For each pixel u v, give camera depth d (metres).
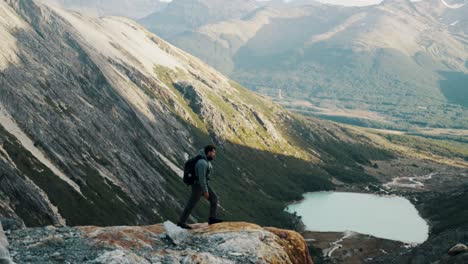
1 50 144.38
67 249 13.46
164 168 181.25
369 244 180.00
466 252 52.56
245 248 15.75
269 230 18.23
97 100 181.62
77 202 100.44
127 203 126.12
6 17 183.38
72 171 115.38
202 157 17.52
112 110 184.00
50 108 134.75
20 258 12.41
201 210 167.00
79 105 157.12
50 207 88.50
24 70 143.62
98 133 150.88
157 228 17.47
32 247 13.32
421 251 116.12
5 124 108.38
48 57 176.75
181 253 14.50
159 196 150.75
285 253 16.61
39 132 118.12
